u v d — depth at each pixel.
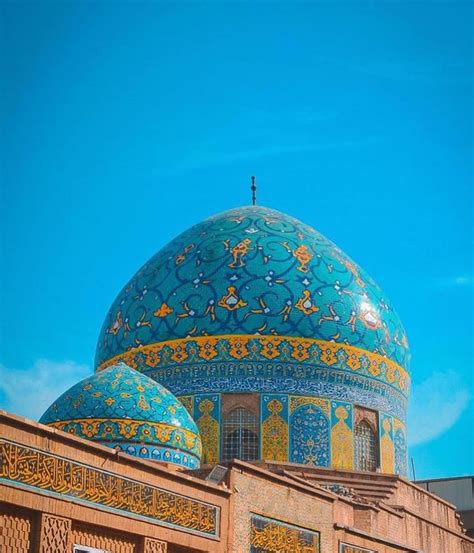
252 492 22.42
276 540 22.97
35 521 16.73
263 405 31.38
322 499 25.06
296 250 33.34
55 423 25.59
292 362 31.77
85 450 17.80
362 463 32.19
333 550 25.11
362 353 32.72
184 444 25.95
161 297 32.84
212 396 31.50
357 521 27.14
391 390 33.56
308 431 31.39
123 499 18.59
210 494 21.03
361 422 32.50
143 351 32.56
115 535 18.56
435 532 31.64
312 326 32.09
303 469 30.33
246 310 31.95
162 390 26.77
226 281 32.38
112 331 33.84
